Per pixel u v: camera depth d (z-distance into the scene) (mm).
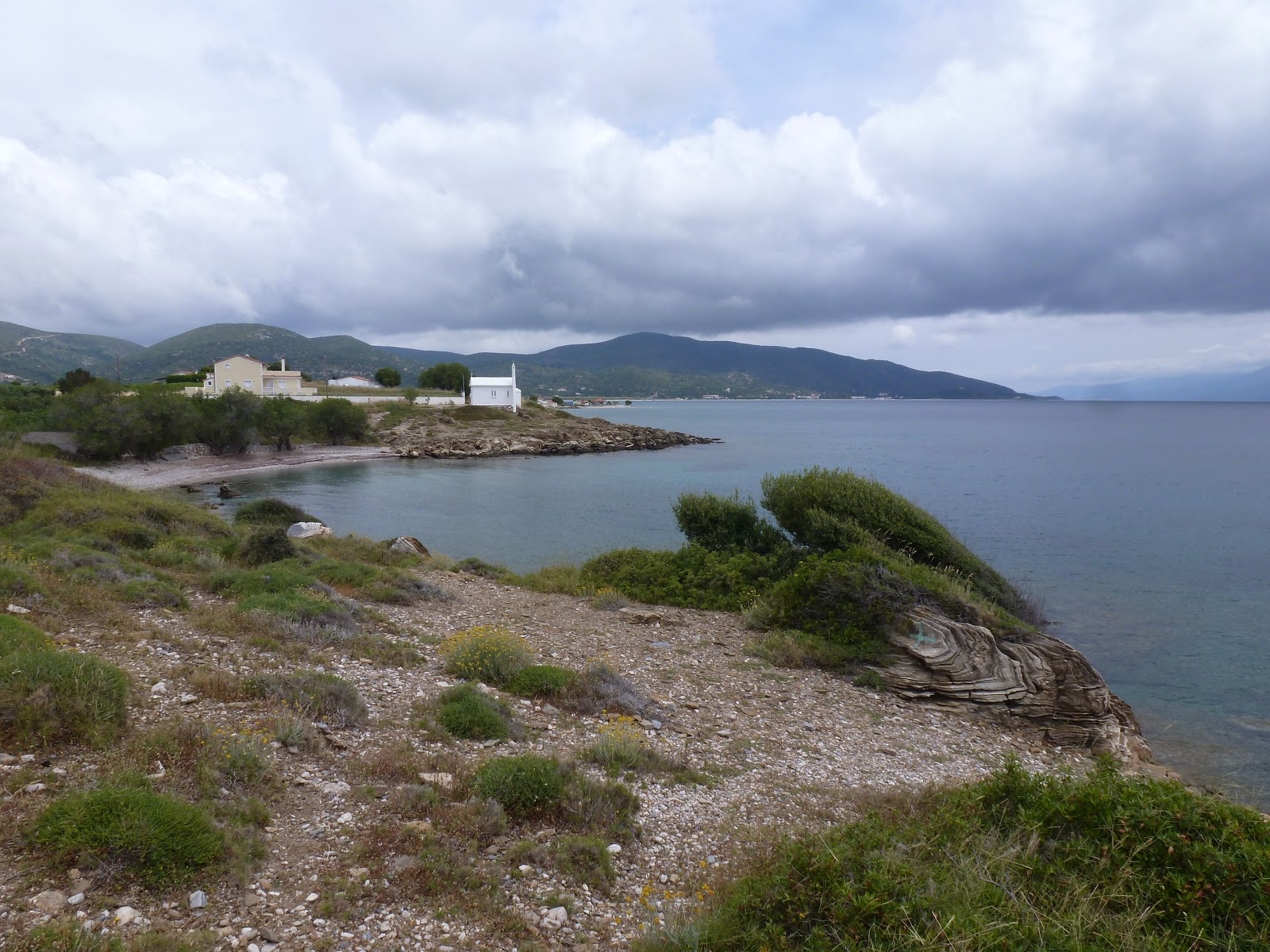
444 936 4988
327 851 5832
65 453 62656
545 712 10586
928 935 4676
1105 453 94312
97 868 4941
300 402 94875
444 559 25047
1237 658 19391
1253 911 4875
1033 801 6766
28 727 6508
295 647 11227
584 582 21953
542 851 6215
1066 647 14219
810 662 15227
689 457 91188
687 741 10312
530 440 99125
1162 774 12945
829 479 21344
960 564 19906
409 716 9406
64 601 11461
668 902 5852
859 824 6523
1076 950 4578
